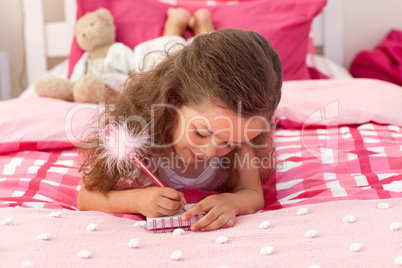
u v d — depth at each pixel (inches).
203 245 32.7
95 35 75.1
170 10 79.8
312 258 29.8
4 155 54.4
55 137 55.6
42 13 92.6
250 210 40.4
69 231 34.4
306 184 46.0
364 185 44.1
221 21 80.7
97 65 74.7
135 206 38.9
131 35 79.1
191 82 36.3
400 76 92.7
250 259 30.1
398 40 100.0
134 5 80.7
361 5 101.9
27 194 43.7
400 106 61.4
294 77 78.0
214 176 46.8
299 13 80.4
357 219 34.9
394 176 44.5
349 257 29.5
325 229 33.8
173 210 37.4
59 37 93.7
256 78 35.2
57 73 83.7
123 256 31.0
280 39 77.0
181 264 29.8
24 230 34.1
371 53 96.7
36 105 60.7
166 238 34.2
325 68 86.4
